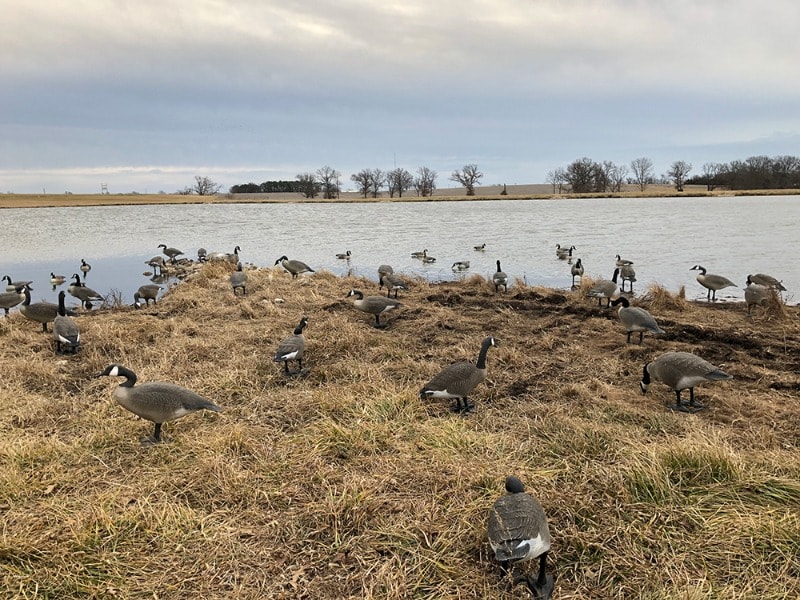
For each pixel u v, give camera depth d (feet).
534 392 30.91
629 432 24.64
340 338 39.06
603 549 17.53
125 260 115.03
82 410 28.71
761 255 94.99
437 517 19.25
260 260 107.45
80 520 18.72
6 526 18.72
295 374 33.81
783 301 56.75
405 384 31.58
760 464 21.67
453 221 191.11
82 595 16.26
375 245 126.52
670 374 28.22
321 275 69.00
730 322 45.73
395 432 25.50
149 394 24.38
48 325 46.83
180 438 25.32
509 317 47.09
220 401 29.81
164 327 42.83
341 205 347.77
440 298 55.36
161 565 17.37
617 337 40.73
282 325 44.04
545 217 199.52
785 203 249.96
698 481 20.51
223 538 18.52
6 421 26.68
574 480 21.13
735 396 29.50
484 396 30.60
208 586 16.61
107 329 42.19
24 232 180.04
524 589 16.39
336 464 23.03
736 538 17.70
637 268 85.61
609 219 180.55
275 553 17.97
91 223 217.36
